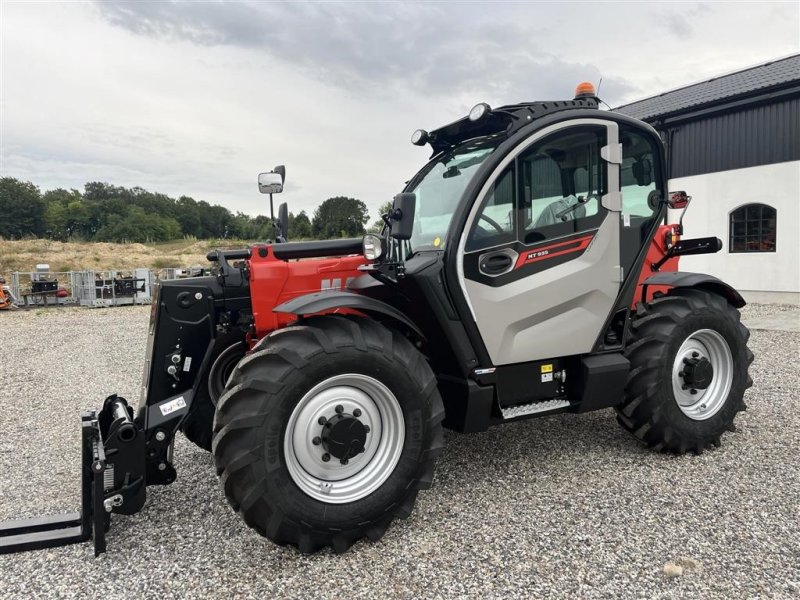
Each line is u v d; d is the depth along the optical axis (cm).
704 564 225
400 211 260
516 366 311
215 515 285
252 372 236
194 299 282
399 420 256
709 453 349
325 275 300
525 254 303
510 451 358
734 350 358
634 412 342
